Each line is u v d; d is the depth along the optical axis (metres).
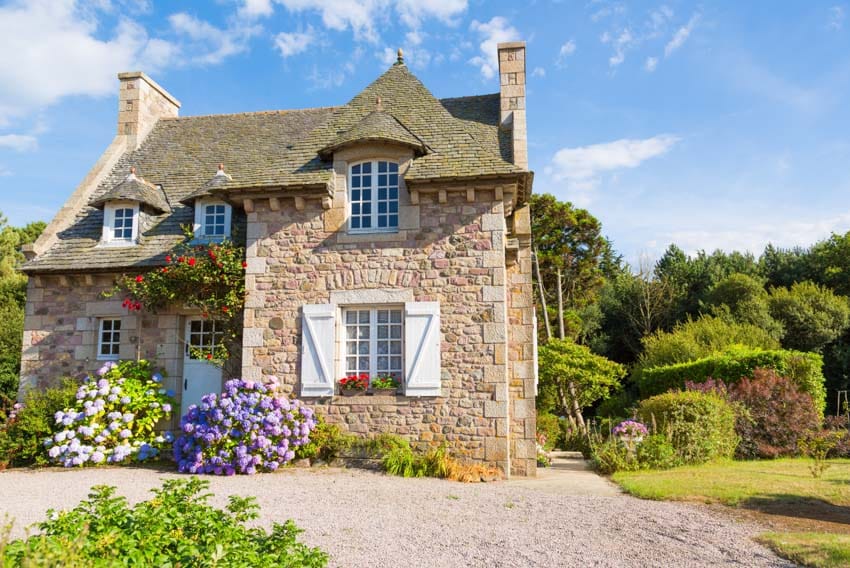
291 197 12.02
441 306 11.46
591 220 34.78
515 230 13.03
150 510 4.70
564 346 22.27
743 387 14.97
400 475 10.46
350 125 13.23
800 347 27.23
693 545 6.23
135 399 12.15
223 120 17.08
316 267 11.89
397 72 14.47
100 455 11.38
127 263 13.22
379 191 12.16
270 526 6.75
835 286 31.25
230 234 13.49
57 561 3.56
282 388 11.64
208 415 10.90
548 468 13.49
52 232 14.09
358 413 11.34
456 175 11.38
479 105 15.35
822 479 9.75
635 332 34.50
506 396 11.06
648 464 11.88
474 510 7.79
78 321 13.49
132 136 16.56
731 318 27.94
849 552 5.66
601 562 5.71
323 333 11.62
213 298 12.22
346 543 6.18
